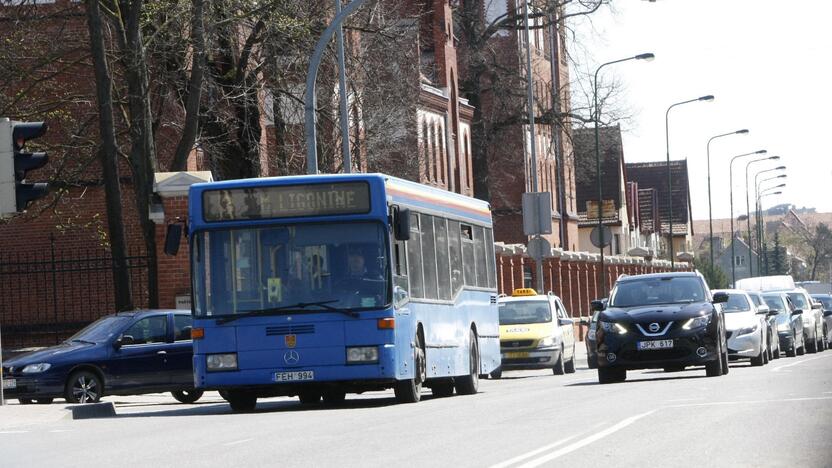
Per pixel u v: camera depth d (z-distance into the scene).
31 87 65.62
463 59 132.62
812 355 81.88
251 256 38.75
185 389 47.94
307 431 29.12
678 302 50.00
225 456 23.64
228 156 75.00
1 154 38.59
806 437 22.94
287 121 76.94
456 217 46.84
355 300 38.38
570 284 129.00
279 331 38.31
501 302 71.12
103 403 40.12
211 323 38.56
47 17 68.88
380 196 38.75
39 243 77.12
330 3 72.44
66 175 70.31
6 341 69.06
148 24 63.28
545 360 68.19
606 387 44.25
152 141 59.25
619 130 123.00
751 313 62.72
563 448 22.48
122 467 22.20
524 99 130.50
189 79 66.12
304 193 38.81
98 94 57.41
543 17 130.62
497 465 20.28
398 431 27.97
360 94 78.19
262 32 68.56
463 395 46.25
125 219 77.62
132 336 47.47
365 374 38.12
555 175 172.25
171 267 57.91
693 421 27.00
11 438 30.44
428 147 120.94
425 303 42.03
